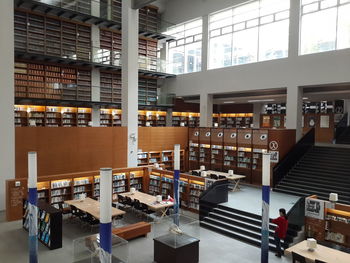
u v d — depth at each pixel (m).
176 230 8.42
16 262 8.02
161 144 18.95
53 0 15.49
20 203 11.27
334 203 9.22
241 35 18.61
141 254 8.70
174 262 7.75
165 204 10.94
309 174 14.27
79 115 18.39
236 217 11.02
